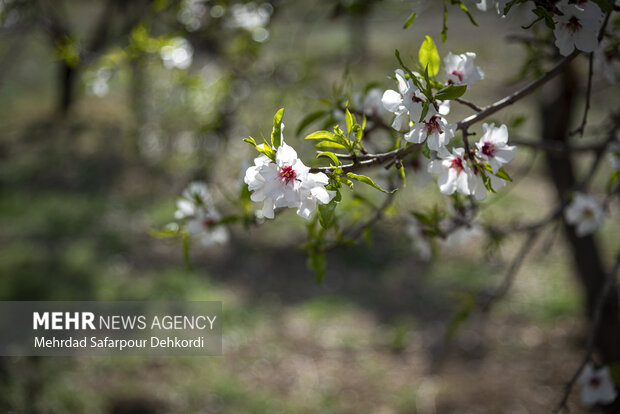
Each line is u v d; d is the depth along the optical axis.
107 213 7.53
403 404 4.69
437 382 4.93
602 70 1.65
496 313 5.81
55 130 9.99
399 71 1.12
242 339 5.39
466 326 5.66
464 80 1.29
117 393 4.45
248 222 1.66
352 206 1.73
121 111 10.34
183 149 4.76
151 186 8.02
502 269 6.51
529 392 4.68
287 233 7.42
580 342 5.24
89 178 8.41
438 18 10.78
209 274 6.46
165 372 4.77
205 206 1.85
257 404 4.55
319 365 5.16
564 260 6.52
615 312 3.44
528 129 8.16
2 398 4.09
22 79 12.30
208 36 2.62
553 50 1.90
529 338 5.41
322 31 12.20
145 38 2.37
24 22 2.75
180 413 4.36
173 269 6.42
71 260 6.35
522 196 7.92
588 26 1.22
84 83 2.55
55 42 2.66
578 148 2.08
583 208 2.25
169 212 7.38
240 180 1.64
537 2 1.23
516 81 2.00
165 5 2.46
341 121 1.66
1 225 7.14
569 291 5.95
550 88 3.11
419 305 6.06
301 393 4.78
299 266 6.77
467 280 6.36
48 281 5.89
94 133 9.71
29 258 6.29
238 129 4.05
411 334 5.59
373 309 6.02
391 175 1.72
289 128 5.96
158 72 4.83
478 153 1.23
